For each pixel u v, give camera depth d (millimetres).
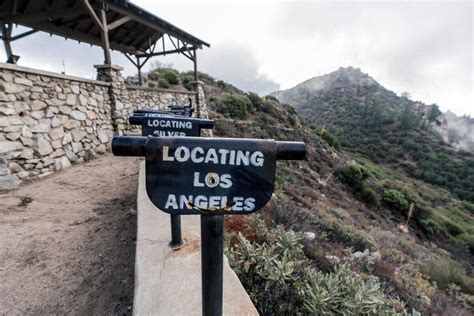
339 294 1733
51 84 3707
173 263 1179
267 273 1713
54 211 2334
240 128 13844
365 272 3789
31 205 2461
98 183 3062
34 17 5336
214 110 14797
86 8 4691
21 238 1897
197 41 8594
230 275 1141
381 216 15242
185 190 464
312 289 1685
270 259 1828
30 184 3092
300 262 1982
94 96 4742
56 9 5113
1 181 2822
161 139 448
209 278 534
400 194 18234
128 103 5844
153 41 8484
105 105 5074
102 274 1520
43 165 3422
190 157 456
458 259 12422
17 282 1470
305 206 6566
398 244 8227
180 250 1282
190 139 455
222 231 518
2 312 1267
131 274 1498
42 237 1910
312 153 19078
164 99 7586
